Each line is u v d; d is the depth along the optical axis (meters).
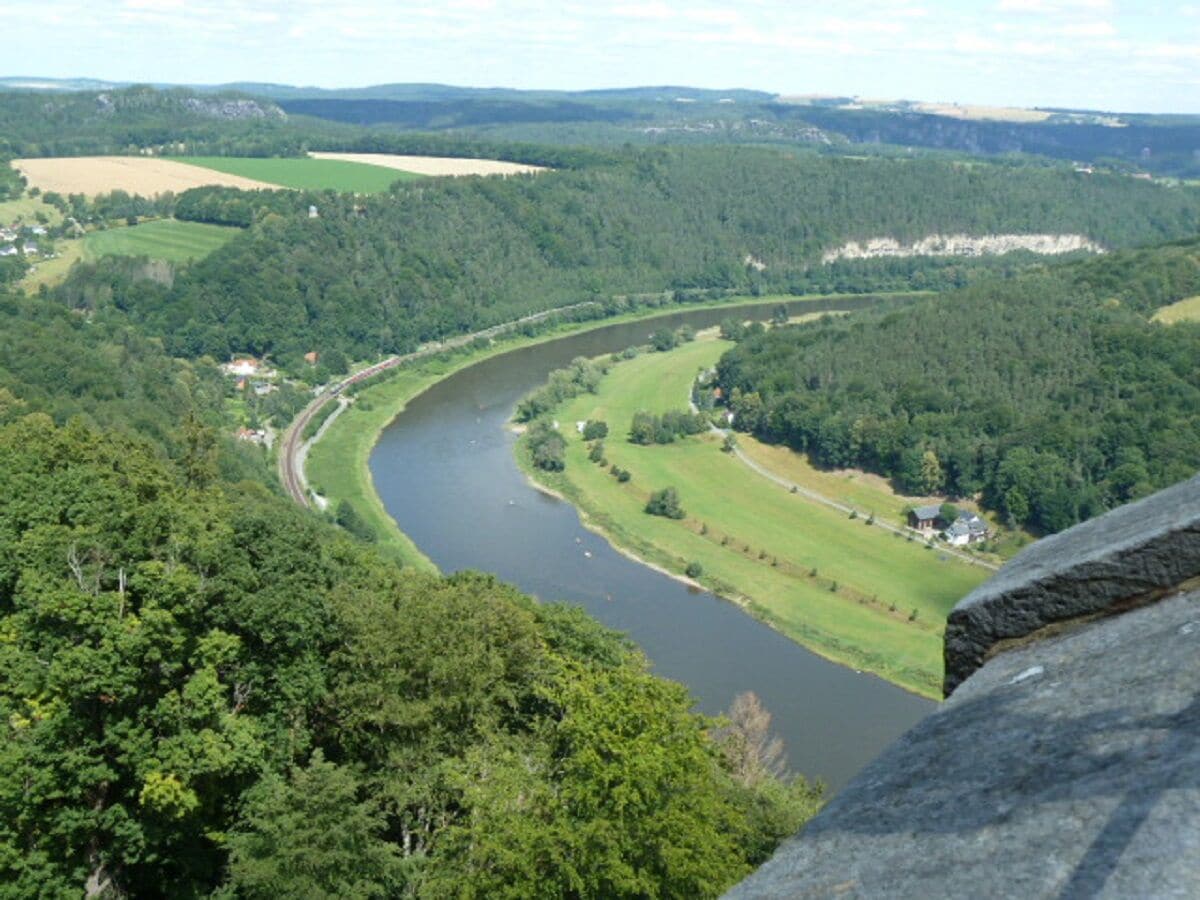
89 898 34.53
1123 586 6.87
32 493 49.72
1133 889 4.01
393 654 38.59
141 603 39.41
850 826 5.41
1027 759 5.27
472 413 166.00
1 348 122.44
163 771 33.94
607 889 27.97
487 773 33.22
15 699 35.38
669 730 29.44
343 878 31.62
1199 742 4.69
